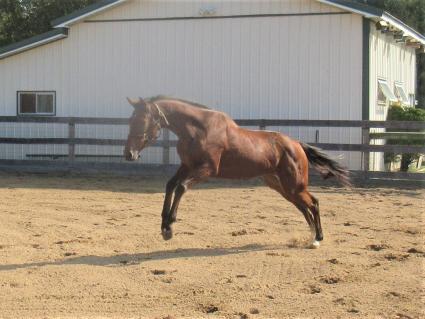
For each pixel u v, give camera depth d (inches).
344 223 385.1
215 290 246.2
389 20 636.1
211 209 434.9
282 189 334.6
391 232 358.3
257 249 316.2
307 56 637.3
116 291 245.8
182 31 678.5
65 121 654.5
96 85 711.1
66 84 720.3
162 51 686.5
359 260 291.6
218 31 666.2
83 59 713.0
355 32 618.8
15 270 273.3
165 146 636.1
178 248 318.7
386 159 695.1
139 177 622.5
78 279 260.7
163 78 687.7
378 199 485.7
